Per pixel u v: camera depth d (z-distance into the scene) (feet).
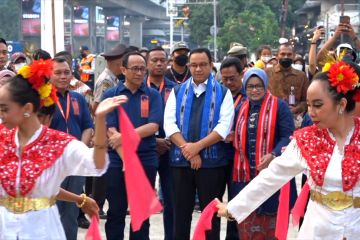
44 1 70.44
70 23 247.70
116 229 24.13
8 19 224.74
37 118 15.14
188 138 23.24
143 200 14.93
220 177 23.24
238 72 25.75
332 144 15.44
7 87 14.61
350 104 15.38
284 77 31.42
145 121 24.07
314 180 15.42
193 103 23.39
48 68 14.85
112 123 23.54
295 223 18.21
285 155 16.01
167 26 406.82
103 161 14.61
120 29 335.06
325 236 15.47
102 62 43.65
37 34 241.14
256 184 16.25
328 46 30.19
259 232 21.80
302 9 211.82
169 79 31.78
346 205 15.28
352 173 15.12
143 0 312.91
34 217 14.70
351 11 163.53
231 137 23.15
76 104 24.06
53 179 14.88
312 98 15.33
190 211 23.68
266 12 198.80
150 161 24.17
